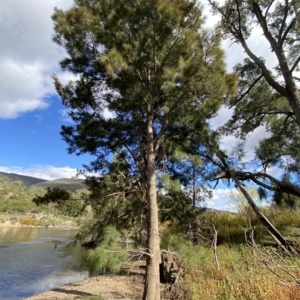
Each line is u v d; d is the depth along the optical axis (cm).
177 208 995
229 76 706
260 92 1248
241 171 1178
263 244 1081
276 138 1116
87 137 821
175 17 616
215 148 1020
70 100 877
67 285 1065
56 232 5281
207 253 664
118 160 881
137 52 686
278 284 629
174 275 848
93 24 711
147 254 592
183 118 786
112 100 851
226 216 1678
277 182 1078
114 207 862
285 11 1156
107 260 525
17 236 3816
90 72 852
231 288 659
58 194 827
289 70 1116
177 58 664
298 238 1127
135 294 864
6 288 1186
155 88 693
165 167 772
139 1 635
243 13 1288
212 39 634
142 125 785
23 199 9206
